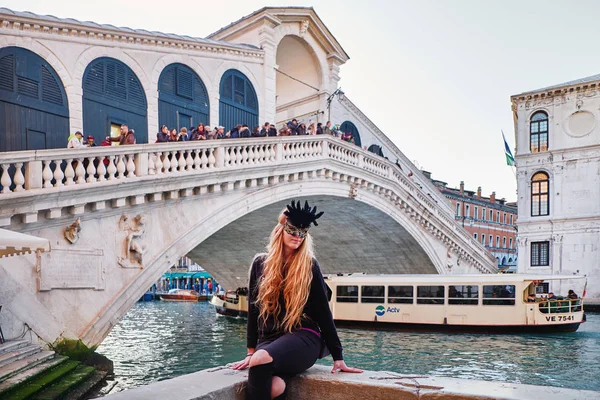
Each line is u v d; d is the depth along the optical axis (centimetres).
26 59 1106
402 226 2177
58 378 772
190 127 1517
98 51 1260
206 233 1213
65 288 909
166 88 1445
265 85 1831
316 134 1641
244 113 1747
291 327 238
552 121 2848
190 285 5447
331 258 2812
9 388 651
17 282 833
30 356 799
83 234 946
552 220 2786
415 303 1811
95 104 1246
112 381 931
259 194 1383
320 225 2306
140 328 2102
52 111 1151
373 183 1881
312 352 236
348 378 233
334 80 2269
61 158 884
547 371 1145
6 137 1062
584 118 2761
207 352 1456
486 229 4872
